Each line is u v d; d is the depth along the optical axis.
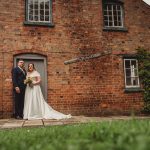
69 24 13.73
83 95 13.42
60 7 13.76
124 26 14.61
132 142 2.64
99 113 13.50
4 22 12.94
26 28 13.16
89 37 13.90
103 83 13.76
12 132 6.20
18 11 13.20
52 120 11.16
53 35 13.44
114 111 13.72
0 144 3.79
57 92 13.14
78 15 13.92
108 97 13.73
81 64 13.59
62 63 13.36
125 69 14.32
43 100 12.31
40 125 9.50
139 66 14.36
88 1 14.16
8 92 12.55
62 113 13.07
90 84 13.57
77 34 13.75
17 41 12.98
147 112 14.18
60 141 3.43
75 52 13.60
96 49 13.91
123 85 14.04
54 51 13.34
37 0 13.66
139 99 14.16
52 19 13.59
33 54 13.13
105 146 2.58
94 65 13.76
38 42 13.22
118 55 14.20
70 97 13.25
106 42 14.12
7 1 13.11
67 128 5.36
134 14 14.84
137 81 14.41
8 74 12.65
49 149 2.83
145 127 3.66
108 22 14.57
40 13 13.62
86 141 3.07
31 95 12.12
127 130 3.43
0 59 12.65
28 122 10.56
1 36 12.81
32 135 4.92
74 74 13.43
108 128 3.92
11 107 12.52
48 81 13.11
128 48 14.43
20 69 12.35
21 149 3.18
